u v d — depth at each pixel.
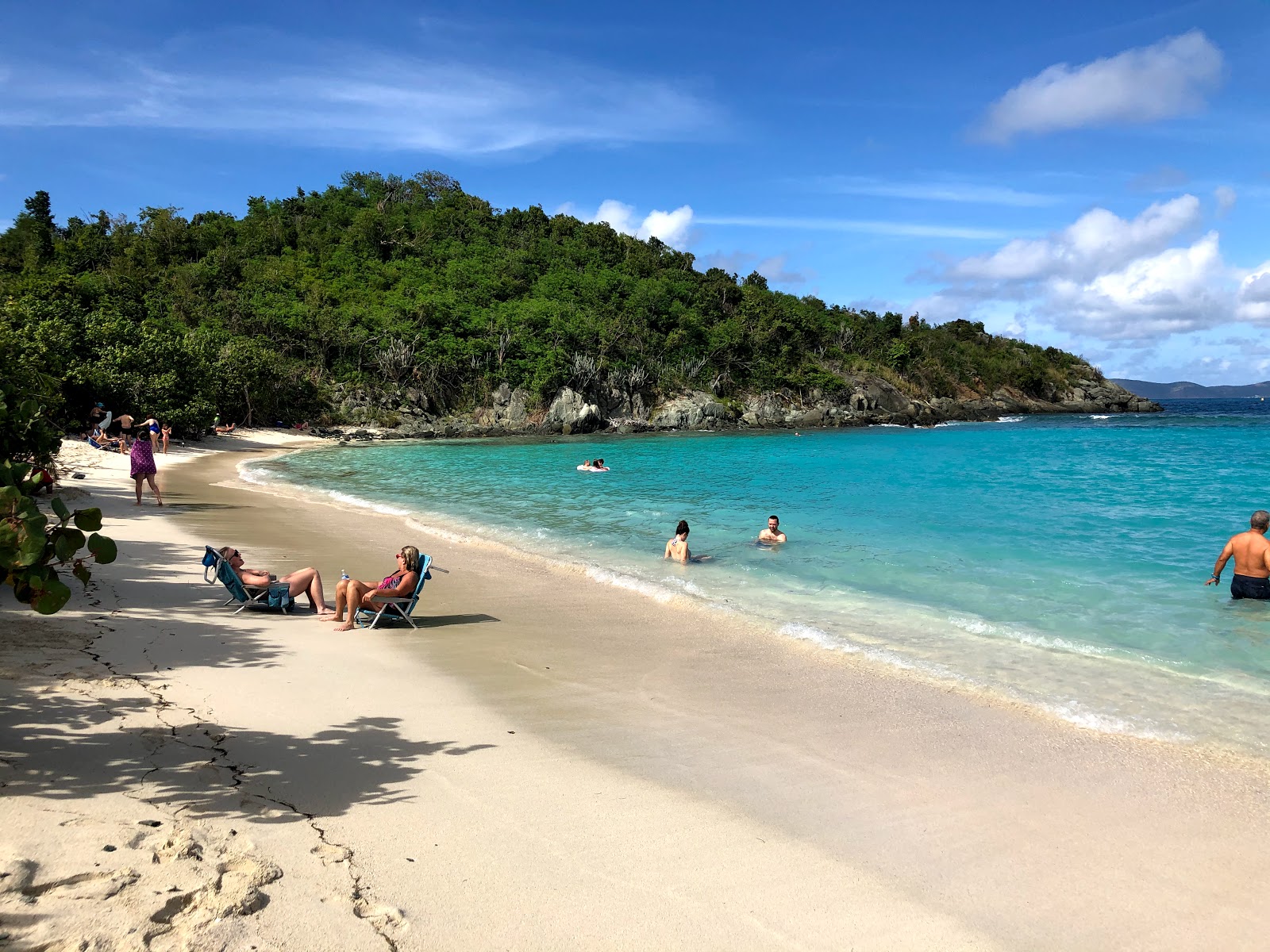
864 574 12.61
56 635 7.58
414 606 9.95
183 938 3.10
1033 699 7.06
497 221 120.88
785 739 6.12
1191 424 82.81
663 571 12.85
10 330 31.94
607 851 4.30
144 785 4.54
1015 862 4.38
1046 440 54.78
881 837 4.61
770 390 92.00
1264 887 4.18
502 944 3.39
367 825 4.38
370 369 73.75
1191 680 7.64
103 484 22.02
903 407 97.69
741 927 3.66
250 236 99.44
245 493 22.95
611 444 55.16
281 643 8.31
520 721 6.37
